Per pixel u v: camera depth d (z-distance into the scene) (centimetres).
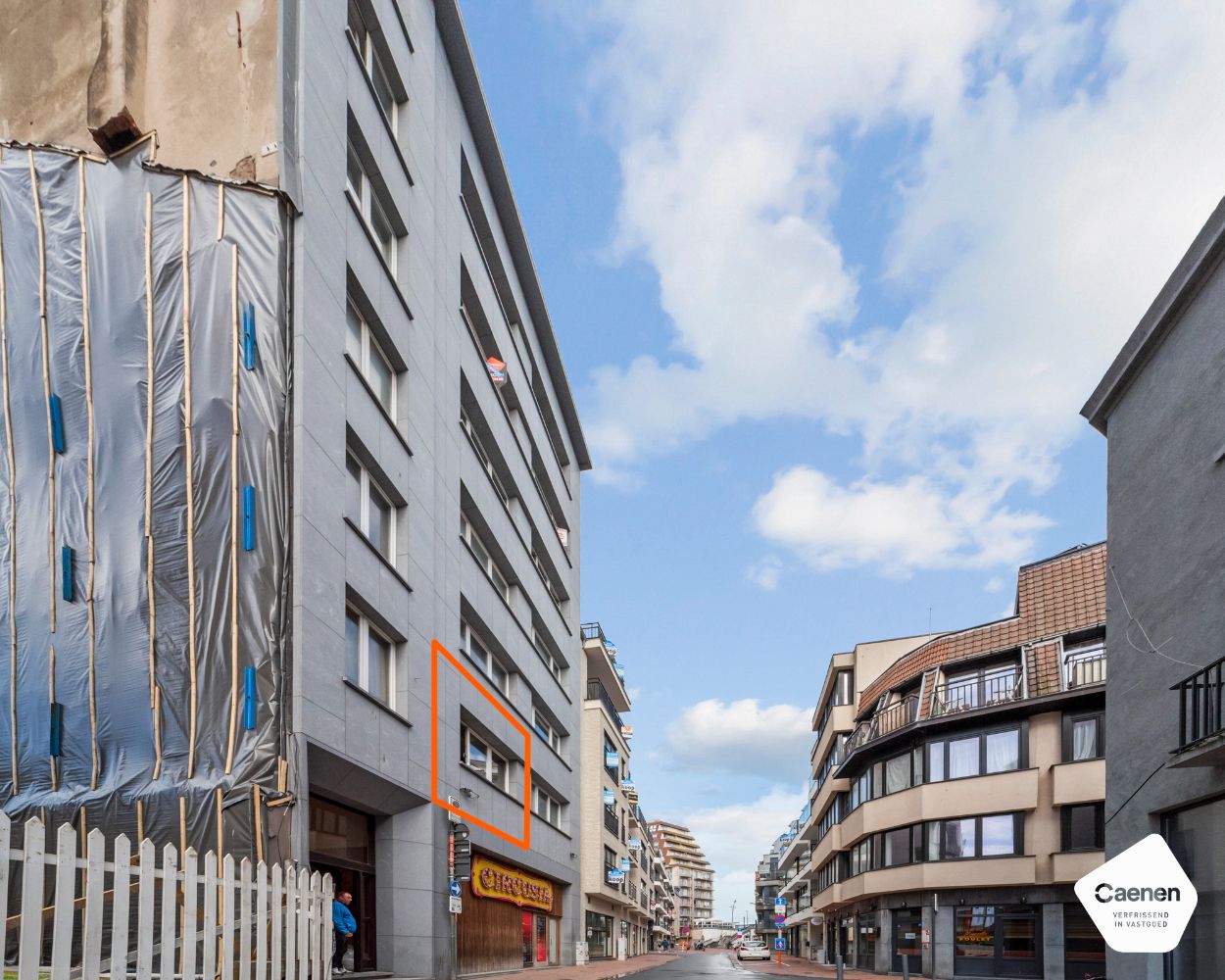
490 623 2256
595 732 4350
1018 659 2795
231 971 751
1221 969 949
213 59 1277
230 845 1023
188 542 1123
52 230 1217
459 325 2072
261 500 1145
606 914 4728
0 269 1208
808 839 6091
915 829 2961
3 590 1121
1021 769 2652
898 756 3178
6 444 1159
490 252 2662
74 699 1084
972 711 2784
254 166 1236
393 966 1509
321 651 1222
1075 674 2617
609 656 4916
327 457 1289
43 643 1103
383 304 1575
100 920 605
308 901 948
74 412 1163
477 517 2238
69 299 1196
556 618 3394
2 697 1088
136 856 970
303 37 1312
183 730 1071
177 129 1259
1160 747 1083
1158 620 1113
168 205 1216
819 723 5425
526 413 3088
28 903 554
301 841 1111
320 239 1320
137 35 1294
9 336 1190
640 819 7569
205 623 1102
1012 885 2645
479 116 2323
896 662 3488
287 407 1191
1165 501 1115
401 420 1670
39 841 565
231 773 1058
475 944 2064
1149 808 1103
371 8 1627
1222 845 955
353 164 1557
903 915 3136
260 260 1206
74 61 1309
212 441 1147
